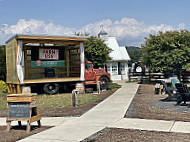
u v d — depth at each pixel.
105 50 23.67
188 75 21.97
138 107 9.75
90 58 23.33
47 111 9.90
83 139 5.72
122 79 32.59
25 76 18.06
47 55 19.16
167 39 20.23
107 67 32.12
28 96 6.71
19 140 5.92
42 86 16.34
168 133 5.92
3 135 6.52
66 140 5.71
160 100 11.45
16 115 6.83
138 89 17.70
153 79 24.39
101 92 17.05
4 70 23.16
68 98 13.68
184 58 19.72
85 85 18.28
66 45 19.77
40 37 15.40
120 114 8.41
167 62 20.05
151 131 6.14
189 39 20.42
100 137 5.83
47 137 6.04
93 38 23.77
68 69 20.02
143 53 22.47
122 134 5.98
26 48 18.23
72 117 8.45
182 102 10.54
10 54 16.77
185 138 5.49
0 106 11.52
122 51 34.00
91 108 10.13
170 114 8.13
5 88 18.80
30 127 6.95
